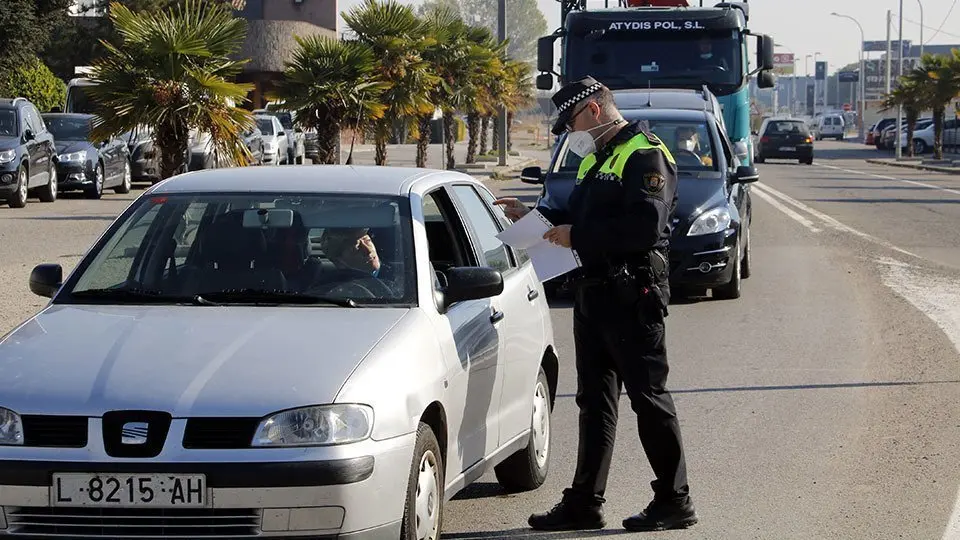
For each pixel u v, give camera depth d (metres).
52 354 8.82
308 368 8.54
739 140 35.03
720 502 11.52
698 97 27.58
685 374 17.31
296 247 10.31
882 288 25.77
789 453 13.19
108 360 8.67
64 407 8.23
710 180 24.25
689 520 10.56
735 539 10.45
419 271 10.02
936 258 31.48
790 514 11.13
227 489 8.08
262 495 8.11
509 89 70.00
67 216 38.47
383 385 8.56
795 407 15.28
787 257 31.48
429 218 11.19
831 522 10.90
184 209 10.76
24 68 62.44
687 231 23.11
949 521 10.90
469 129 71.06
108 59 27.27
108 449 8.14
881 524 10.83
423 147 53.59
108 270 10.41
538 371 11.91
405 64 42.31
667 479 10.53
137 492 8.09
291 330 9.16
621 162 10.17
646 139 10.23
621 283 10.19
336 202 10.62
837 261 30.64
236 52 28.05
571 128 10.41
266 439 8.16
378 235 10.27
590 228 10.09
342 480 8.17
